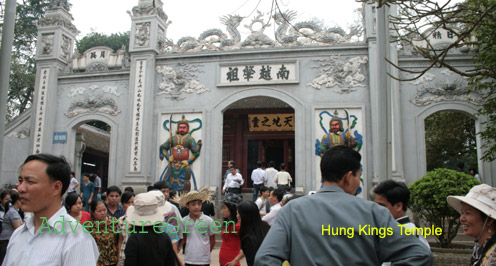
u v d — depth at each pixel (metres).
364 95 13.77
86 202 13.70
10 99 25.44
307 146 13.77
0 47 8.13
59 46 16.41
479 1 8.05
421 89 13.57
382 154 7.15
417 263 2.26
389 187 3.87
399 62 13.77
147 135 14.70
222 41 15.10
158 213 4.43
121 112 15.57
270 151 19.44
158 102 15.14
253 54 14.66
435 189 8.20
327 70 14.16
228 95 14.63
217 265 9.26
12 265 2.64
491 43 8.52
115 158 15.24
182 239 6.05
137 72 15.23
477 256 3.39
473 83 10.19
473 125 18.17
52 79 16.14
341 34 14.32
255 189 13.71
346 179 2.68
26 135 16.39
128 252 4.26
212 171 14.22
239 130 19.27
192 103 14.88
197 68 15.08
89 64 16.36
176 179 14.25
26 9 25.94
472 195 3.24
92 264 2.69
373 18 13.88
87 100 15.86
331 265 2.32
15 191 8.02
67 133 15.87
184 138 14.48
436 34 13.78
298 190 13.41
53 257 2.56
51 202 2.70
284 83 14.26
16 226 7.58
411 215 12.12
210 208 8.25
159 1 15.75
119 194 6.52
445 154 21.58
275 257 2.34
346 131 13.59
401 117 13.48
